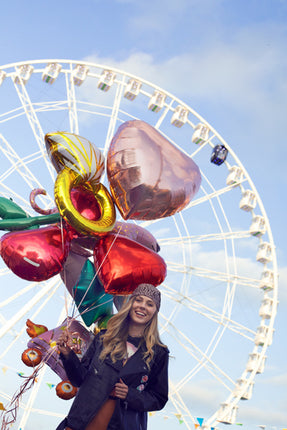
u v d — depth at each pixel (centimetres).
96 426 329
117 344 346
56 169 541
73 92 1952
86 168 521
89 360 355
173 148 536
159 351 353
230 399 1825
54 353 515
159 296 362
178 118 2094
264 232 2066
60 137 522
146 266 545
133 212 526
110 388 334
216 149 2092
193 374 1712
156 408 344
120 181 514
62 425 333
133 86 2072
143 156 508
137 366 340
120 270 542
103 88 2039
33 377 369
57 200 509
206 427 1781
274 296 1988
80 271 624
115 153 519
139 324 354
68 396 481
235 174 2112
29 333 543
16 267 553
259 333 1970
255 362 1900
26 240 556
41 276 555
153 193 507
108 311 638
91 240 574
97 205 549
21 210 591
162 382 349
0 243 567
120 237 571
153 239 631
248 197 2105
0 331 1429
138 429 338
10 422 357
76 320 552
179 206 528
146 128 532
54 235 567
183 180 520
